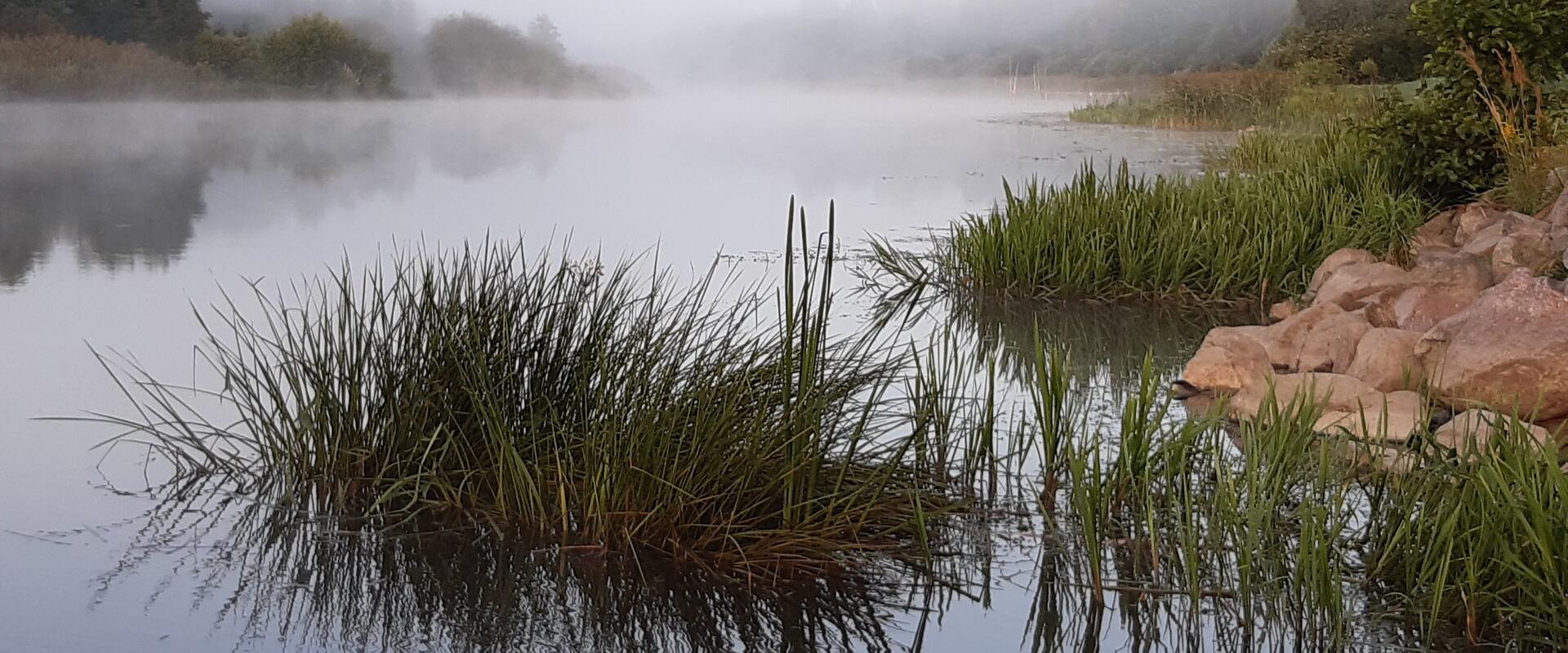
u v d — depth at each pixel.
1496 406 4.79
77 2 37.22
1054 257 8.50
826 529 3.82
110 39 37.97
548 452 4.31
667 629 3.33
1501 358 4.96
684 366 4.46
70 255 9.26
